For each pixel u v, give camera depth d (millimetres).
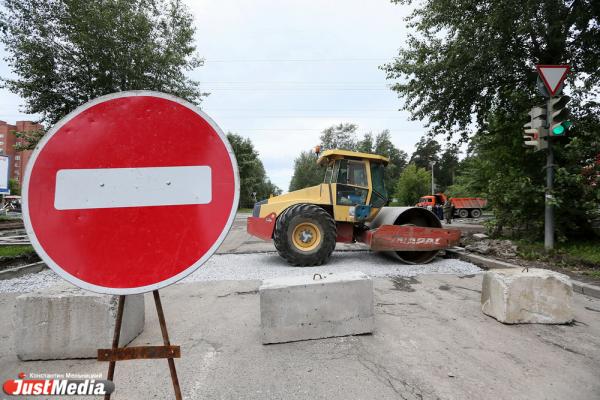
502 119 8672
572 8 7895
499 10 7590
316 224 6430
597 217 7387
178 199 1319
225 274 5789
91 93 10352
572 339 3023
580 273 5348
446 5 8555
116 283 1261
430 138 11203
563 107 6234
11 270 5641
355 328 3121
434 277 5473
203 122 1356
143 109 1318
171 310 3943
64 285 3125
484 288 3740
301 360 2660
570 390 2217
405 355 2723
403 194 43062
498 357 2680
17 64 9594
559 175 6688
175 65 11703
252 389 2264
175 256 1304
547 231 6668
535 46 8711
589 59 8688
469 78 9047
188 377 2434
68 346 2793
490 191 8344
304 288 3023
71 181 1247
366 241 6797
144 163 1304
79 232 1242
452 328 3285
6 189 15648
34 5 9383
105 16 9398
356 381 2344
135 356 1305
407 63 10102
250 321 3547
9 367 2684
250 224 7574
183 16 12000
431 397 2143
